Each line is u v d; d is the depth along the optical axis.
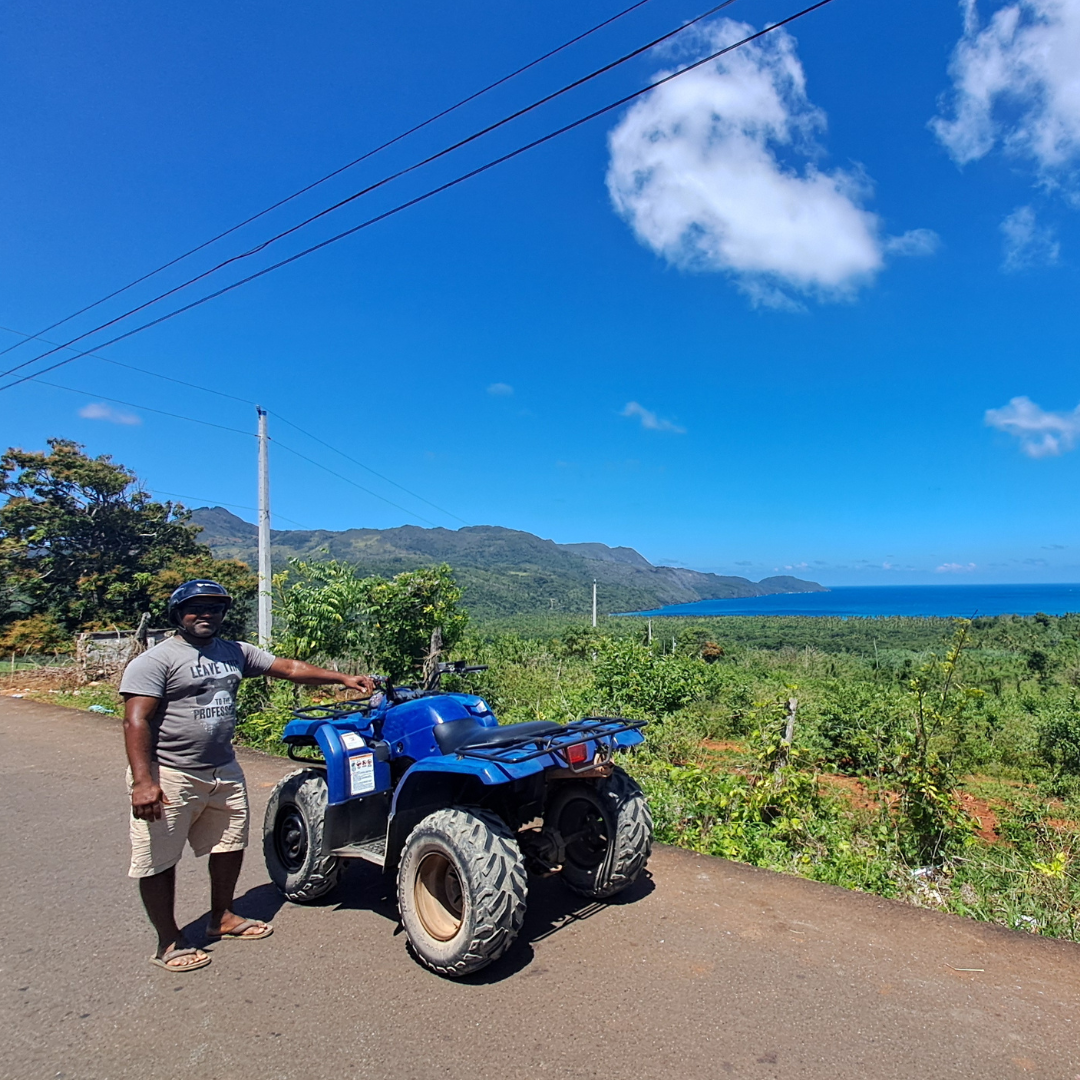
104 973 3.53
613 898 4.35
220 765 3.73
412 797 3.88
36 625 24.30
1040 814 7.50
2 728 10.80
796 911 4.16
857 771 9.98
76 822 6.07
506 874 3.30
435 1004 3.19
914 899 4.73
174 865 3.58
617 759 8.37
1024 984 3.35
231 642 3.87
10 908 4.33
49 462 28.09
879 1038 2.90
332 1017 3.10
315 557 11.03
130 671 3.45
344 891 4.55
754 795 6.32
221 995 3.30
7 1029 3.06
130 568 28.34
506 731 3.82
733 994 3.24
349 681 4.24
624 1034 2.94
